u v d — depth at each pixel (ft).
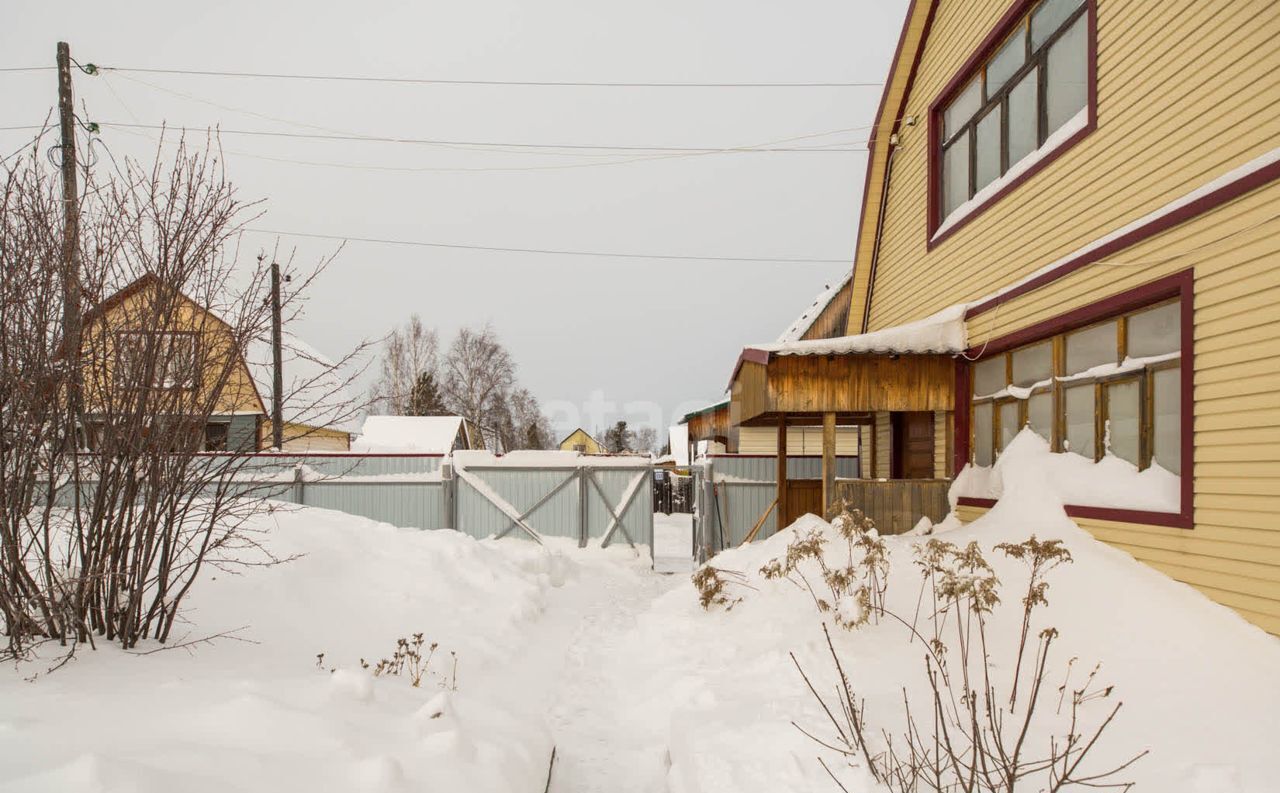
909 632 16.69
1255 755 10.84
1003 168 25.81
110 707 8.60
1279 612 13.55
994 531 21.18
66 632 11.85
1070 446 21.17
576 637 22.71
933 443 29.60
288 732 8.62
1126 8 18.92
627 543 39.17
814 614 18.74
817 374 27.04
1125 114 18.86
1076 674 14.10
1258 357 14.19
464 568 24.71
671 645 19.94
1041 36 23.57
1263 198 14.17
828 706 12.94
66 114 33.94
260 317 13.29
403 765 8.73
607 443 221.87
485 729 11.58
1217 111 15.84
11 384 11.16
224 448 14.52
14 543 10.93
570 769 13.12
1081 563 17.65
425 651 17.79
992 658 15.15
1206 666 13.47
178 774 6.90
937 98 30.60
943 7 30.30
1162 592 15.75
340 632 17.52
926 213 31.40
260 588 17.88
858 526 19.79
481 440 148.15
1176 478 16.80
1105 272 19.02
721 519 42.09
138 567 12.30
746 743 11.64
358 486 40.52
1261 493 14.02
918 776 10.18
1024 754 11.07
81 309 11.95
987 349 25.38
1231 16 15.53
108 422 11.97
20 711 8.14
